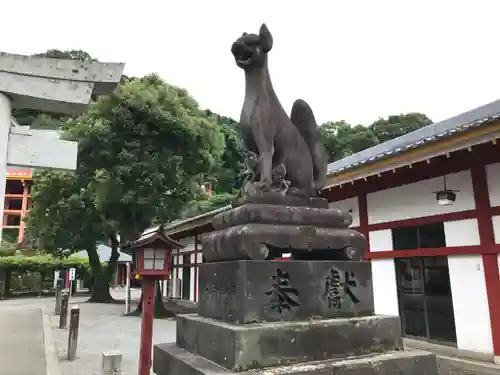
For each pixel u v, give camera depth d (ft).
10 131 11.55
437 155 24.68
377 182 33.68
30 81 11.54
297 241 10.71
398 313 31.07
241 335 8.79
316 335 9.62
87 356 28.50
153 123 50.03
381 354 10.22
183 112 52.26
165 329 40.68
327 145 107.04
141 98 49.34
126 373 23.35
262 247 10.19
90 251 76.38
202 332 10.43
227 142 123.13
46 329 40.81
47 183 63.57
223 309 10.53
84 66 12.26
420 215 29.73
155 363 12.10
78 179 59.11
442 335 27.71
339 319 10.39
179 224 64.54
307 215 11.44
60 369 24.62
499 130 21.34
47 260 94.32
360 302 11.06
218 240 11.30
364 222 34.71
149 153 50.83
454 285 27.09
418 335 29.53
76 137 49.39
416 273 30.12
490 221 25.07
